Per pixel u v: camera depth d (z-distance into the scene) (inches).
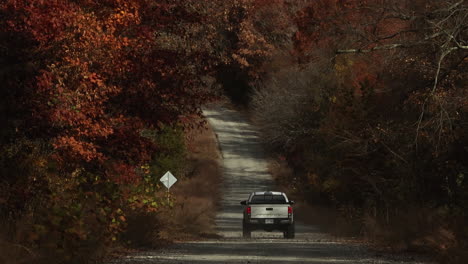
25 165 1269.7
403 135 2342.5
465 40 2096.5
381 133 2406.5
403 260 1421.0
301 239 2367.1
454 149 2132.1
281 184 5915.4
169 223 2348.7
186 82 1492.4
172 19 1508.4
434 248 1540.4
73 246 1167.0
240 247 1765.5
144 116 1456.7
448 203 2140.7
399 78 2295.8
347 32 2316.7
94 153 1333.7
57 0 1242.0
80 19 1257.4
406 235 1705.2
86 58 1294.3
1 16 1208.8
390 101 2415.1
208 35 2340.1
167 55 1449.3
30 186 1261.1
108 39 1307.8
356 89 3154.5
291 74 4653.1
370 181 2556.6
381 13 2265.0
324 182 3294.8
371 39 2268.7
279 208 2539.4
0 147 1262.3
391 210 2361.0
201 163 6397.6
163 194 2844.5
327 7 2434.8
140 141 1488.7
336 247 1776.6
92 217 1384.1
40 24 1195.9
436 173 2224.4
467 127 2079.2
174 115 1518.2
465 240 1459.2
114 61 1346.0
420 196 2256.4
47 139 1302.9
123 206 1737.2
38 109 1226.0
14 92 1223.5
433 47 2107.5
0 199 1186.6
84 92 1293.1
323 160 3270.2
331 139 2694.4
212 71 1576.0
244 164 6668.3
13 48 1206.9
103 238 1386.6
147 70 1403.8
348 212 2763.3
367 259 1433.3
